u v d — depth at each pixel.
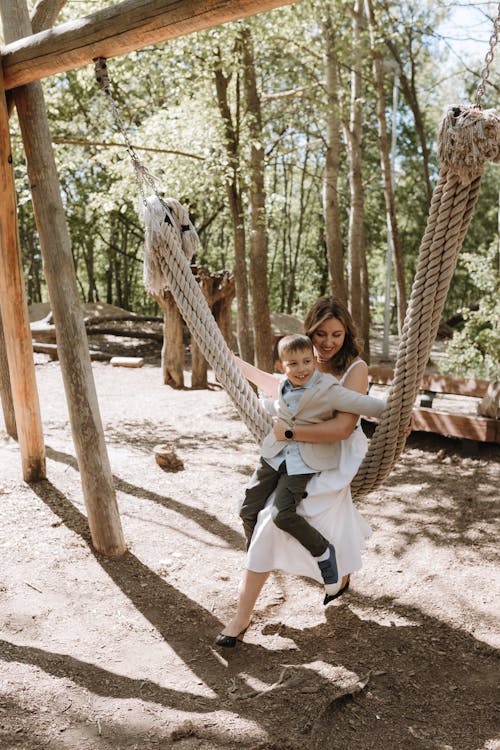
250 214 9.11
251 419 3.12
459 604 3.42
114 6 3.05
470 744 2.40
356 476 3.04
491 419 5.84
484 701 2.66
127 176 9.38
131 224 23.36
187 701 2.59
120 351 13.10
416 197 26.67
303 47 10.66
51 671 2.73
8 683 2.62
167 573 3.69
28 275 27.22
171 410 7.94
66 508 4.41
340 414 2.86
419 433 6.54
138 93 12.38
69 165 10.41
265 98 11.35
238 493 5.01
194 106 9.63
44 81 9.92
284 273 27.28
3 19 4.15
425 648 3.02
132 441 6.41
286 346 2.82
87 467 3.80
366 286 13.30
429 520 4.54
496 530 4.37
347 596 3.49
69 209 22.47
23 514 4.29
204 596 3.46
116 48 3.11
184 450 6.15
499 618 3.28
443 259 2.69
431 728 2.49
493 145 2.41
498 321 9.55
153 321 15.30
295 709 2.54
